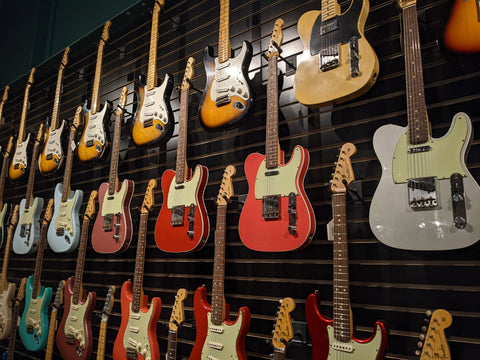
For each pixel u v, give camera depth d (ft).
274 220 6.40
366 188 6.63
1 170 16.19
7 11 19.27
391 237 5.13
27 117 16.03
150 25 11.69
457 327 5.42
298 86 6.64
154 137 9.11
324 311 6.59
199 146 9.28
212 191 8.71
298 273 7.04
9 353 11.24
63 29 16.08
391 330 5.90
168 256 9.16
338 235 5.65
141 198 10.22
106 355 9.91
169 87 9.32
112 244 9.26
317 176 7.20
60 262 12.24
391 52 6.88
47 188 13.70
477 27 5.33
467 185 4.77
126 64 12.01
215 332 6.54
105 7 14.21
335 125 7.22
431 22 6.55
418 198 5.02
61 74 13.28
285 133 7.79
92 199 10.44
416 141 5.24
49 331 10.15
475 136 5.87
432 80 6.38
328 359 5.20
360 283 6.32
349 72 6.11
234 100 7.63
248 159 7.07
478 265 5.45
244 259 7.78
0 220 14.02
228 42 8.18
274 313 7.12
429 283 5.76
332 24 6.53
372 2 7.30
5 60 18.69
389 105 6.73
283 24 7.88
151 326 7.66
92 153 10.68
